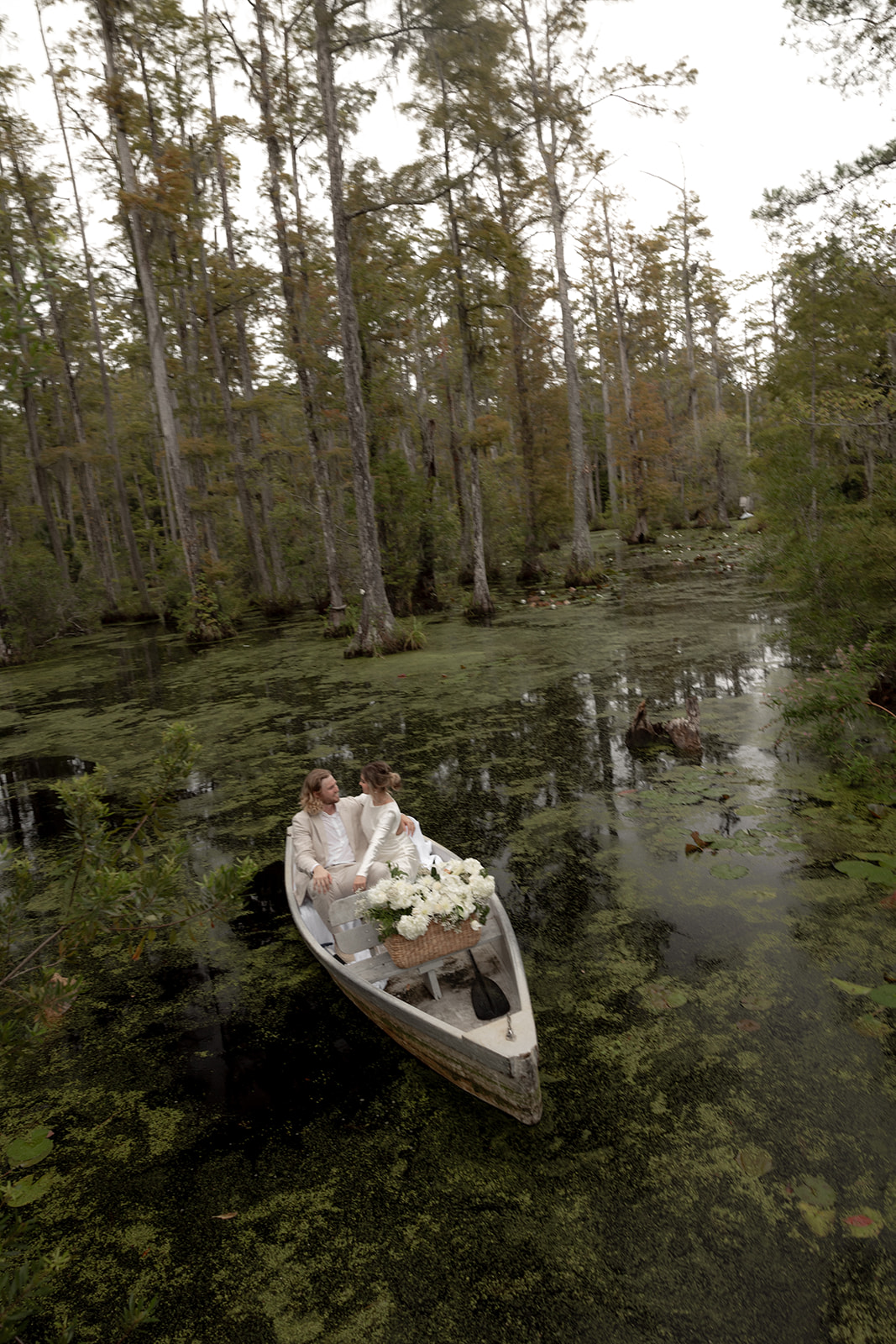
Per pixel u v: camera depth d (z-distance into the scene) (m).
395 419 23.45
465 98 16.34
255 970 4.92
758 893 5.05
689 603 18.55
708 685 10.49
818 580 9.29
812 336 16.11
